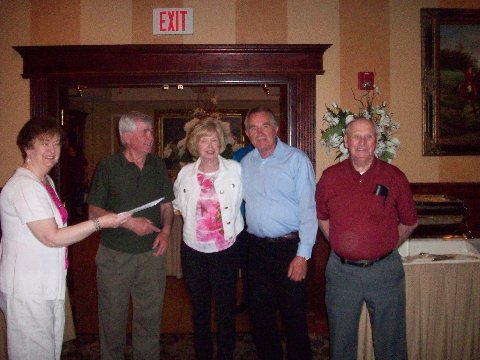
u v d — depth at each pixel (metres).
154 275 2.29
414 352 2.26
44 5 3.27
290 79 3.29
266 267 2.29
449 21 3.33
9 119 3.28
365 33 3.32
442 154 3.35
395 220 2.04
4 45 3.27
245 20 3.30
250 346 2.95
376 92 3.33
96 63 3.24
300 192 2.18
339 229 2.04
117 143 9.95
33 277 1.60
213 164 2.25
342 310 2.06
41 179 1.68
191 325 3.36
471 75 3.35
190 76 3.27
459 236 2.56
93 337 3.14
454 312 2.26
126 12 3.29
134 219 2.17
